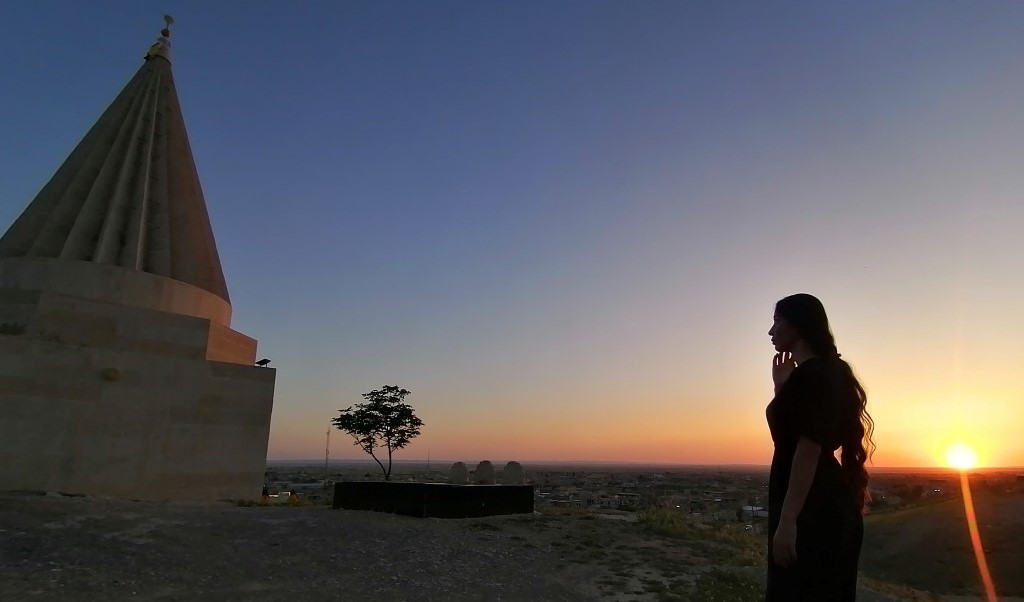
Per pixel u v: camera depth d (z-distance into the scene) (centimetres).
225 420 1962
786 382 346
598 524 1656
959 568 2444
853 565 326
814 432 321
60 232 2067
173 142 2453
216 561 985
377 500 1656
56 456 1639
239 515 1380
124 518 1202
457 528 1456
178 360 1895
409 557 1126
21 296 1750
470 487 1684
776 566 332
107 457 1716
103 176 2208
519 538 1394
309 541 1172
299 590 886
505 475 2594
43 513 1173
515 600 935
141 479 1762
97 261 1973
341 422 3194
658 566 1219
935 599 1730
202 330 1966
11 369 1614
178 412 1867
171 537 1094
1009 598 2150
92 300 1783
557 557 1244
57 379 1673
